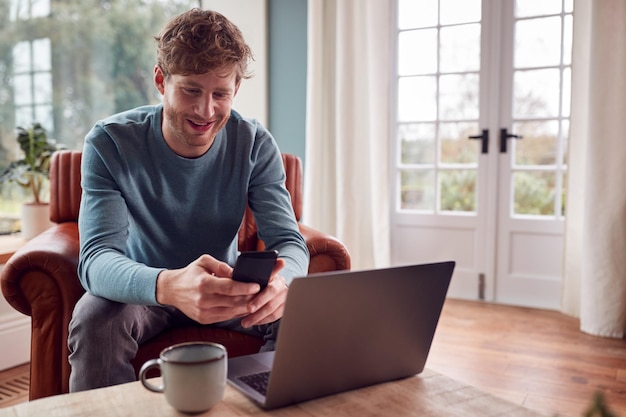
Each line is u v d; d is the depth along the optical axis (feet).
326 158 11.40
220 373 2.67
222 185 4.90
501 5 10.42
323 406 2.79
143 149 4.59
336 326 2.80
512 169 10.57
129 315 4.15
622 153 8.52
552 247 10.31
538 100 10.36
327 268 5.82
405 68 11.32
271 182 5.16
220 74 4.14
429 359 7.82
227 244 5.00
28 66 10.86
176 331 4.61
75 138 11.78
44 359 4.65
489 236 10.75
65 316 4.64
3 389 6.88
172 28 4.20
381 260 10.96
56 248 4.76
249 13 11.76
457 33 10.83
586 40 9.06
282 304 3.53
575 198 9.40
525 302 10.55
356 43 10.86
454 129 11.03
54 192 6.22
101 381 4.00
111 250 4.11
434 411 2.73
